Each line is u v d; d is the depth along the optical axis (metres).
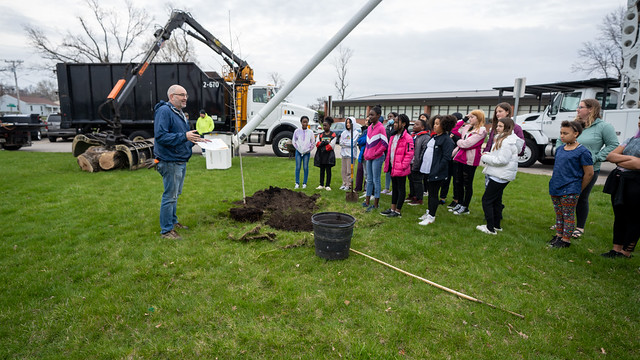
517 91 7.77
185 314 2.53
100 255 3.54
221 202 5.70
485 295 2.88
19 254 3.53
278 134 11.94
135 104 11.94
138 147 9.25
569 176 3.82
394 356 2.12
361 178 6.71
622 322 2.51
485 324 2.49
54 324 2.38
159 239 3.99
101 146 9.16
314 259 3.51
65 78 11.91
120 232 4.22
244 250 3.71
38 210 5.12
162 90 11.84
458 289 2.97
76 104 12.16
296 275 3.16
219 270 3.24
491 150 4.31
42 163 9.93
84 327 2.36
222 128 12.34
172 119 3.81
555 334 2.38
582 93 9.18
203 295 2.80
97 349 2.15
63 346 2.18
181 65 11.62
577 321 2.53
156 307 2.61
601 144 4.07
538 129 10.24
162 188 6.75
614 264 3.47
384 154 5.26
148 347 2.17
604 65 23.52
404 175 4.77
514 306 2.71
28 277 3.02
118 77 11.92
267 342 2.23
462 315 2.57
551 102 10.02
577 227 4.33
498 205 4.52
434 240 4.16
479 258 3.62
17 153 12.57
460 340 2.29
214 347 2.19
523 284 3.06
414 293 2.88
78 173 8.45
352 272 3.22
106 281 2.98
